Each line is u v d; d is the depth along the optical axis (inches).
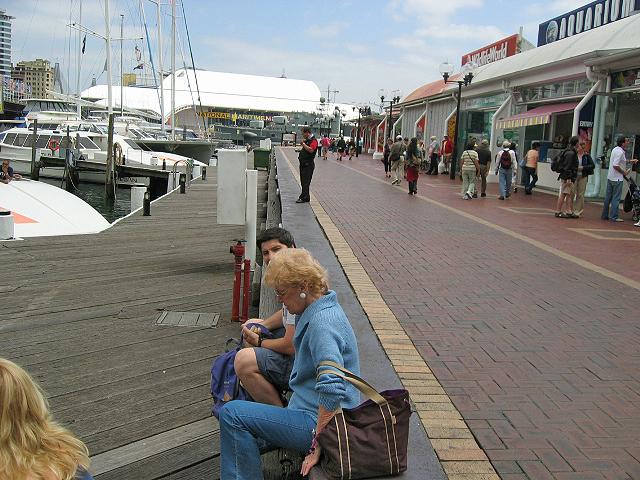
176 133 2421.3
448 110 1296.8
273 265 129.6
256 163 1517.0
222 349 270.5
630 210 580.1
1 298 349.1
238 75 4879.4
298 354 132.1
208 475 171.3
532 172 775.1
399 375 181.3
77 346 271.4
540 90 904.3
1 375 77.1
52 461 77.8
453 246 389.4
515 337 219.8
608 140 732.0
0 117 3262.8
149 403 215.0
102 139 1533.0
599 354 205.0
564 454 139.8
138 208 840.3
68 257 470.3
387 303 256.7
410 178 711.7
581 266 342.3
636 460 138.0
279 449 155.3
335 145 2393.0
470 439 145.3
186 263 456.1
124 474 170.6
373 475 119.3
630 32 704.4
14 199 726.5
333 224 452.4
